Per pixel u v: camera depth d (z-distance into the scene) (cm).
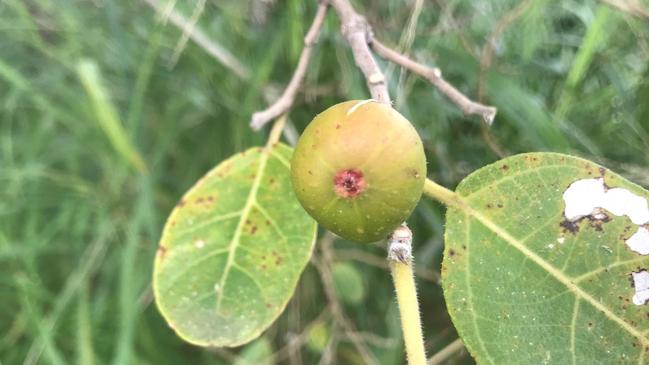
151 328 24
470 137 23
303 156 10
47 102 24
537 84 23
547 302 12
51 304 24
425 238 23
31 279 23
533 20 22
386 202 10
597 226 12
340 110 10
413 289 11
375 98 13
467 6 23
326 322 22
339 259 23
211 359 23
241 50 23
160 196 24
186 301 15
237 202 15
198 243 15
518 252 13
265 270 15
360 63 14
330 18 21
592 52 20
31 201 24
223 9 23
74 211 24
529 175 13
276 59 23
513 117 20
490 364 12
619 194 12
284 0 22
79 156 26
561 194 13
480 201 13
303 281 23
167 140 24
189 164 25
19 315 22
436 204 21
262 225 15
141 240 24
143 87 22
